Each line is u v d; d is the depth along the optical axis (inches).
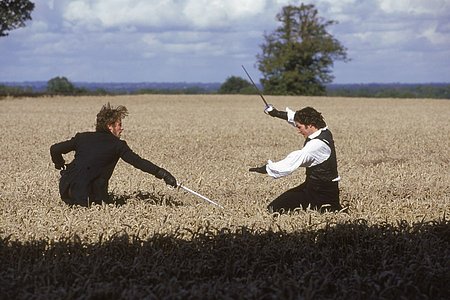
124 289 305.3
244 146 1007.6
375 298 300.8
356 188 595.5
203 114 1889.8
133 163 464.8
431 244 367.9
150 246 358.3
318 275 319.0
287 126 1395.2
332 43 4362.7
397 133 1248.2
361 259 360.5
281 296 292.2
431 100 3122.5
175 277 318.3
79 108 2208.4
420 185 615.2
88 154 463.8
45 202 493.7
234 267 335.3
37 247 361.1
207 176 657.0
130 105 2487.7
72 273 323.9
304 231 386.3
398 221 410.9
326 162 453.4
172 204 491.5
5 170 708.7
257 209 469.4
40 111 2007.9
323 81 4441.4
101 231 384.2
